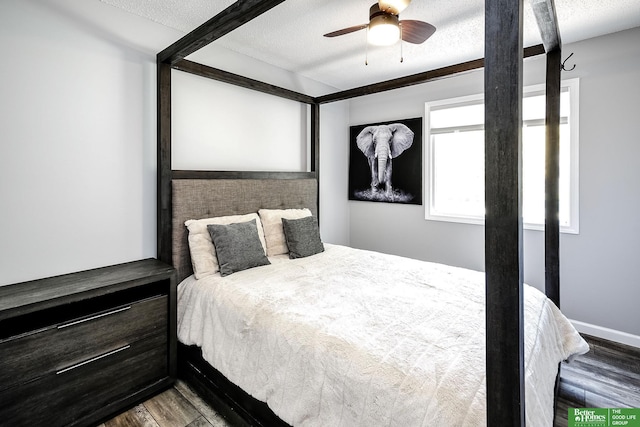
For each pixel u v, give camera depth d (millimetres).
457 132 3631
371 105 4242
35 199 1969
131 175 2377
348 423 1273
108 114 2254
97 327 1813
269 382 1595
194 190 2576
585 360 2475
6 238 1875
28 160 1937
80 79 2125
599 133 2742
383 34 1954
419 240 3914
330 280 2283
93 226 2207
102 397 1829
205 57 2850
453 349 1361
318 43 2895
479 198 3578
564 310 2984
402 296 1979
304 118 3789
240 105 3115
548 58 2260
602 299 2803
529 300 1886
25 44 1907
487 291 957
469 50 3051
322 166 4137
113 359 1874
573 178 2879
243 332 1800
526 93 3129
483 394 1098
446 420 1056
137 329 1978
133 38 2359
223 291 2074
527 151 3234
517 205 897
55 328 1664
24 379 1568
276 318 1692
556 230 2291
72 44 2088
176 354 2166
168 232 2455
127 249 2373
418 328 1555
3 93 1842
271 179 3244
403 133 3963
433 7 2303
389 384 1205
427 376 1193
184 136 2703
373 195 4258
